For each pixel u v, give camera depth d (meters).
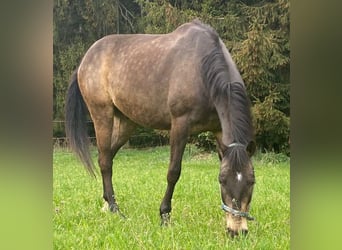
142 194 5.91
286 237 3.43
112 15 16.08
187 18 12.83
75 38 16.11
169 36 4.69
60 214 4.54
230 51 12.06
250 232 3.61
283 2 11.42
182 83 4.23
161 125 4.66
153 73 4.52
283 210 4.69
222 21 12.34
